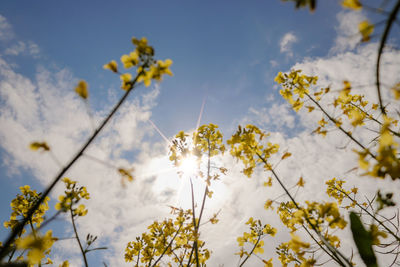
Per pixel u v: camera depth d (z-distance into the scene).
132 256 4.05
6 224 2.05
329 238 1.54
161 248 3.79
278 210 3.12
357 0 0.92
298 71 2.69
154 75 1.49
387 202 1.43
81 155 1.24
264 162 2.09
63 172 1.19
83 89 1.24
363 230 1.63
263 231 3.30
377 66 1.15
